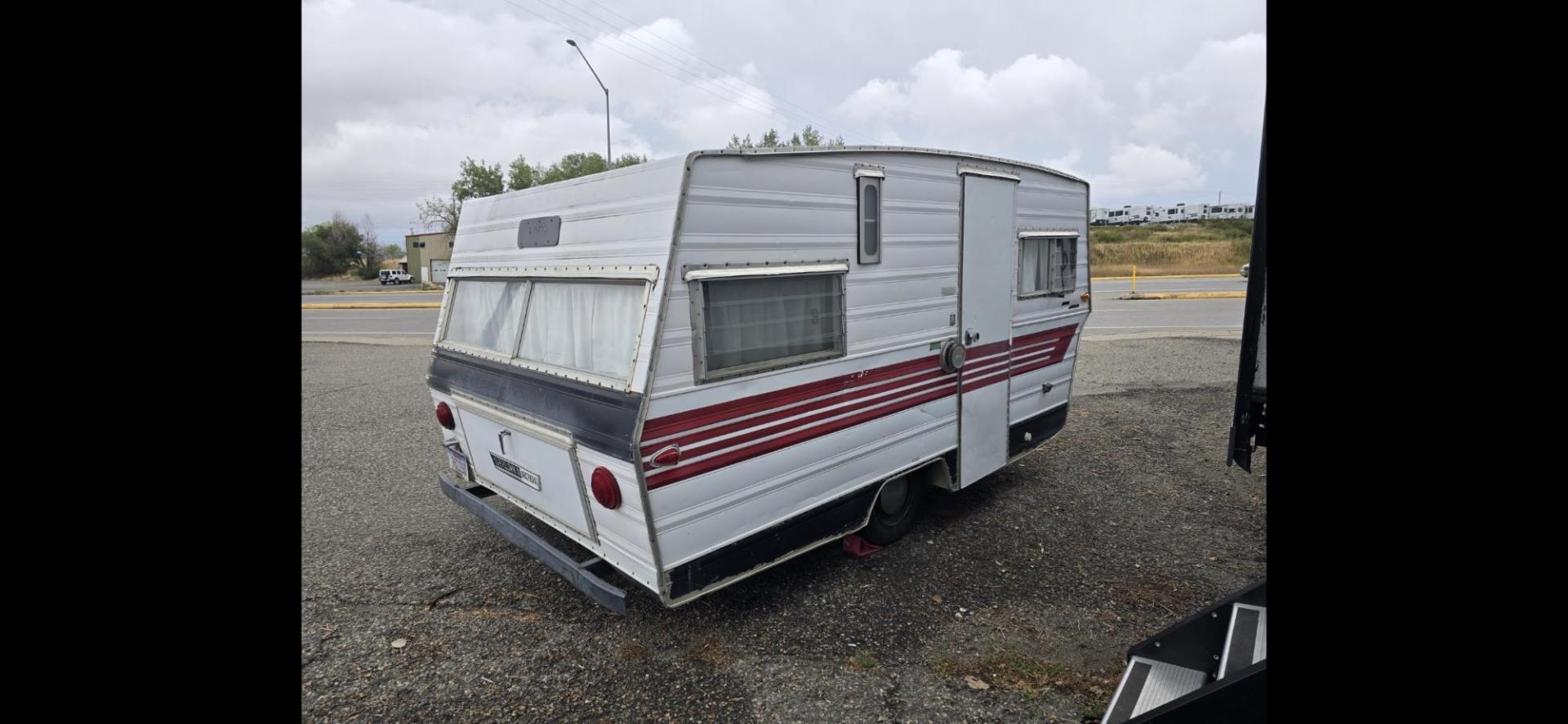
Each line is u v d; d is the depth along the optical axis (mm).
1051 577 4090
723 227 3168
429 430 7488
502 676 3279
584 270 3438
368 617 3783
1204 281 25516
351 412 8289
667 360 3045
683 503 3178
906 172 4047
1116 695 2729
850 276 3793
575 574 3412
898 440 4227
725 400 3285
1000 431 5098
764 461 3492
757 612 3754
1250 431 2879
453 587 4098
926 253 4254
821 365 3686
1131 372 9516
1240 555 4336
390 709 3059
